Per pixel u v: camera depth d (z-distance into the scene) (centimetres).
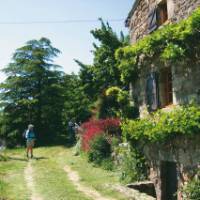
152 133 1210
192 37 1065
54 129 3288
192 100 1077
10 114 3216
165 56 1140
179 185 1123
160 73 1274
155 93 1280
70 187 1262
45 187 1261
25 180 1397
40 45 3378
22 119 3188
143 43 1294
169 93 1280
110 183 1307
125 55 1447
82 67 2783
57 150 2512
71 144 2747
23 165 1803
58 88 3278
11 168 1694
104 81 2553
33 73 3269
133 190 1164
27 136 2147
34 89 3278
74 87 3297
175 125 1095
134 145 1391
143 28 1460
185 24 1091
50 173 1555
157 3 1327
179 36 1099
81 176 1475
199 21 1031
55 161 1973
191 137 1058
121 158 1555
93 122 2216
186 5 1159
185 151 1093
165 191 1240
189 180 1071
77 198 1095
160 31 1209
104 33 2538
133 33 1562
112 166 1614
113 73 2444
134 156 1389
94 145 1806
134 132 1337
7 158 2030
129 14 1578
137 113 1459
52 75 3331
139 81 1430
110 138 1819
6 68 3300
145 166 1346
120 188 1190
